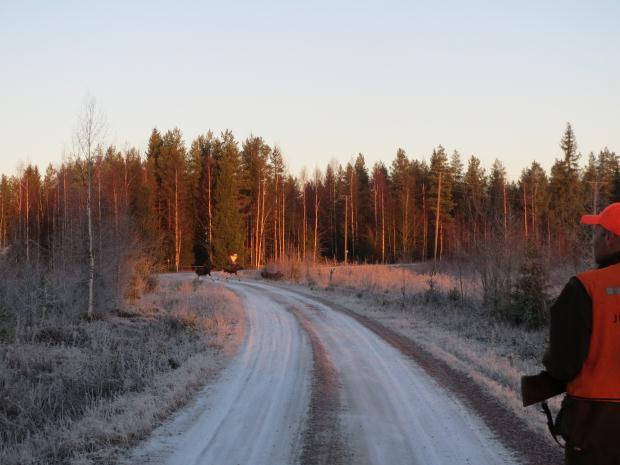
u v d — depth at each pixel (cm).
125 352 1448
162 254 4181
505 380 1075
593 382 268
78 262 2278
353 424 788
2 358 1316
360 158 9325
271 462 632
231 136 6700
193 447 683
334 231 8112
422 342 1547
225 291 3194
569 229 2019
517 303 1912
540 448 677
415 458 648
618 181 6209
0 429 856
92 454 654
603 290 269
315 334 1705
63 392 1080
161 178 6688
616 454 263
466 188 7825
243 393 977
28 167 6831
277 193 7150
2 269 1914
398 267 4875
